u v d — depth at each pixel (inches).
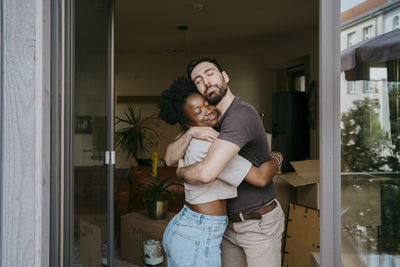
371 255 60.5
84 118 81.6
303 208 122.8
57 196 60.7
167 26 244.5
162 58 356.2
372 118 60.5
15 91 56.4
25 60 56.4
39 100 56.9
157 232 130.7
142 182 169.0
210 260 67.7
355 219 60.7
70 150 65.4
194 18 225.3
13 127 56.5
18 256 57.0
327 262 61.4
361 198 60.7
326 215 61.4
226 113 71.1
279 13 216.1
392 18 60.0
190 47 319.6
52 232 60.4
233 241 79.7
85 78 82.4
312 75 257.1
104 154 102.6
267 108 361.4
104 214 101.0
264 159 75.8
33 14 56.4
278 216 78.4
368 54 60.2
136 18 223.9
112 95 106.2
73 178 67.0
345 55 60.4
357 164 60.4
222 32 263.9
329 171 61.2
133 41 293.6
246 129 68.6
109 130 105.7
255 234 76.0
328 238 61.4
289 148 269.9
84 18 81.7
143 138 339.6
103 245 99.7
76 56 74.1
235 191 71.4
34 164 56.9
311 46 256.7
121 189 168.9
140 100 351.9
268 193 77.2
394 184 60.5
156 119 346.9
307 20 232.1
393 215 60.3
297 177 133.5
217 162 65.3
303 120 270.8
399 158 60.4
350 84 60.5
